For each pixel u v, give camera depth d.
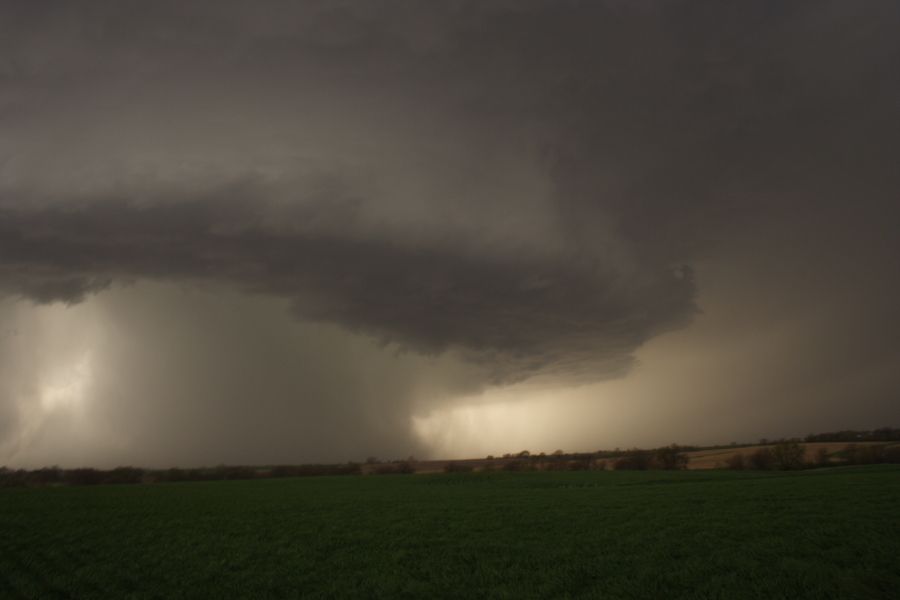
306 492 70.69
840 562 20.92
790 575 19.23
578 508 42.44
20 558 26.59
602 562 22.62
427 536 31.30
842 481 57.12
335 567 23.67
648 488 60.78
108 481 117.75
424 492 66.81
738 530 28.66
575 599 17.56
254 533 34.09
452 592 19.05
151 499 60.88
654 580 19.45
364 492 68.88
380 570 22.80
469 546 27.62
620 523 33.38
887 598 16.83
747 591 17.64
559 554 24.69
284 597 19.12
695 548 24.53
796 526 28.97
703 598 17.09
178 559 25.92
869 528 27.39
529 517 38.06
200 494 68.06
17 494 69.38
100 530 36.06
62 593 20.14
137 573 23.11
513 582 20.05
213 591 20.06
